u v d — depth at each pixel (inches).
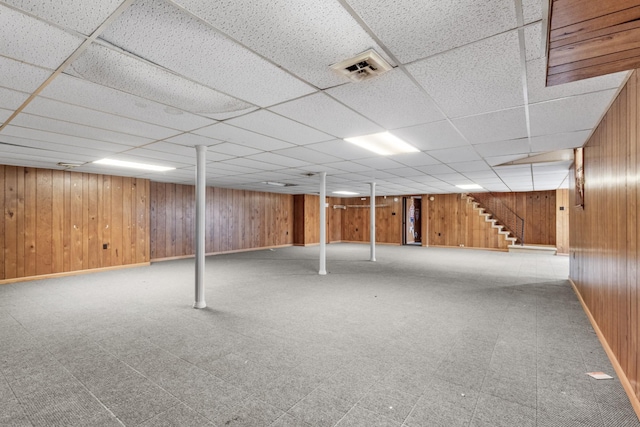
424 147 161.0
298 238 502.9
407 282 225.9
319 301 174.6
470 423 71.4
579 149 160.2
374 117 112.3
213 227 386.3
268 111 105.9
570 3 44.3
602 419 72.9
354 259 348.5
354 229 572.1
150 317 146.6
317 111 105.9
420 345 115.2
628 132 82.6
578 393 83.7
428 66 73.9
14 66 73.1
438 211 493.4
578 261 184.4
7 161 208.2
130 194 292.7
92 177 268.1
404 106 101.0
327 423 71.4
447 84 84.2
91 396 82.0
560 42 56.2
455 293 193.8
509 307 163.9
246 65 72.9
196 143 153.9
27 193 233.9
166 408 76.9
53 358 103.9
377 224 550.0
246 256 370.9
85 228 263.3
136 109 103.0
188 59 70.1
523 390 85.4
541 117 112.0
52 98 93.1
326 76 78.7
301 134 136.0
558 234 387.2
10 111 104.3
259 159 197.8
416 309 159.8
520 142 149.8
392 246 502.6
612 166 99.5
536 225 450.0
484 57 69.4
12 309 159.3
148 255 305.1
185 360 102.7
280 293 192.7
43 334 125.0
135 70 75.4
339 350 110.7
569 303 171.6
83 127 124.3
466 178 290.4
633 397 77.6
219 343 116.5
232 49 65.9
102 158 195.0
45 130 128.4
